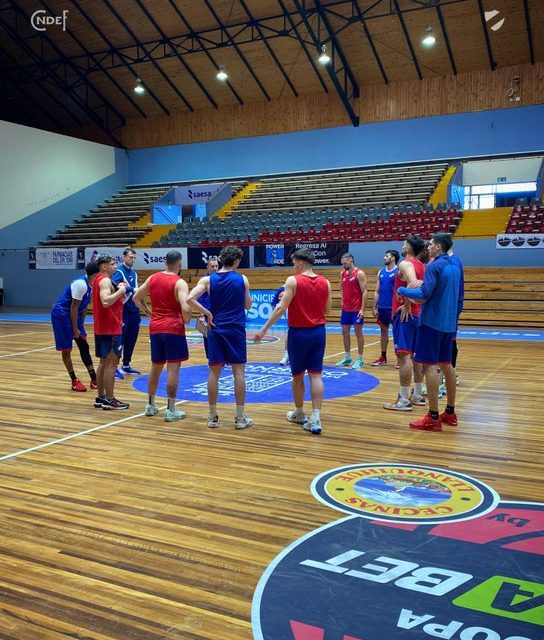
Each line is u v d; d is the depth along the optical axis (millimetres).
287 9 18297
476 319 13773
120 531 2947
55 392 6512
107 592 2369
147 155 25031
